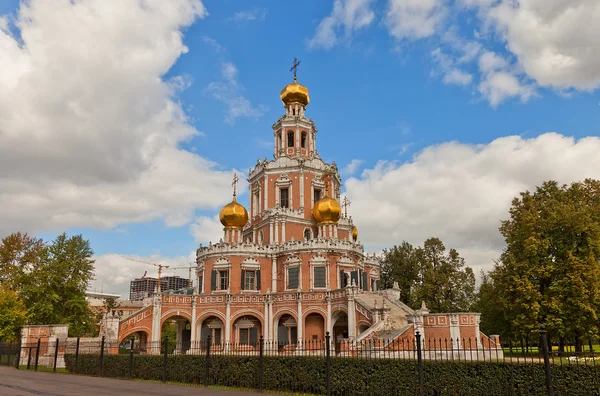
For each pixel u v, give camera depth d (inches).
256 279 2453.2
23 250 2546.8
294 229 2593.5
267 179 2731.3
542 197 1902.1
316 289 2345.0
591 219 1706.4
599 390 690.2
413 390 799.1
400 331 1558.8
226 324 2266.2
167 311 2208.4
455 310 2709.2
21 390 925.2
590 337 1649.9
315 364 912.9
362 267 2615.7
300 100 2974.9
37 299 2378.2
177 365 1139.3
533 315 1644.9
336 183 2888.8
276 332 2262.6
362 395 839.1
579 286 1587.1
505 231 1873.8
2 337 1967.3
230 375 1034.1
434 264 2913.4
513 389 741.3
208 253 2492.6
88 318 2581.2
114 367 1267.2
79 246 2556.6
